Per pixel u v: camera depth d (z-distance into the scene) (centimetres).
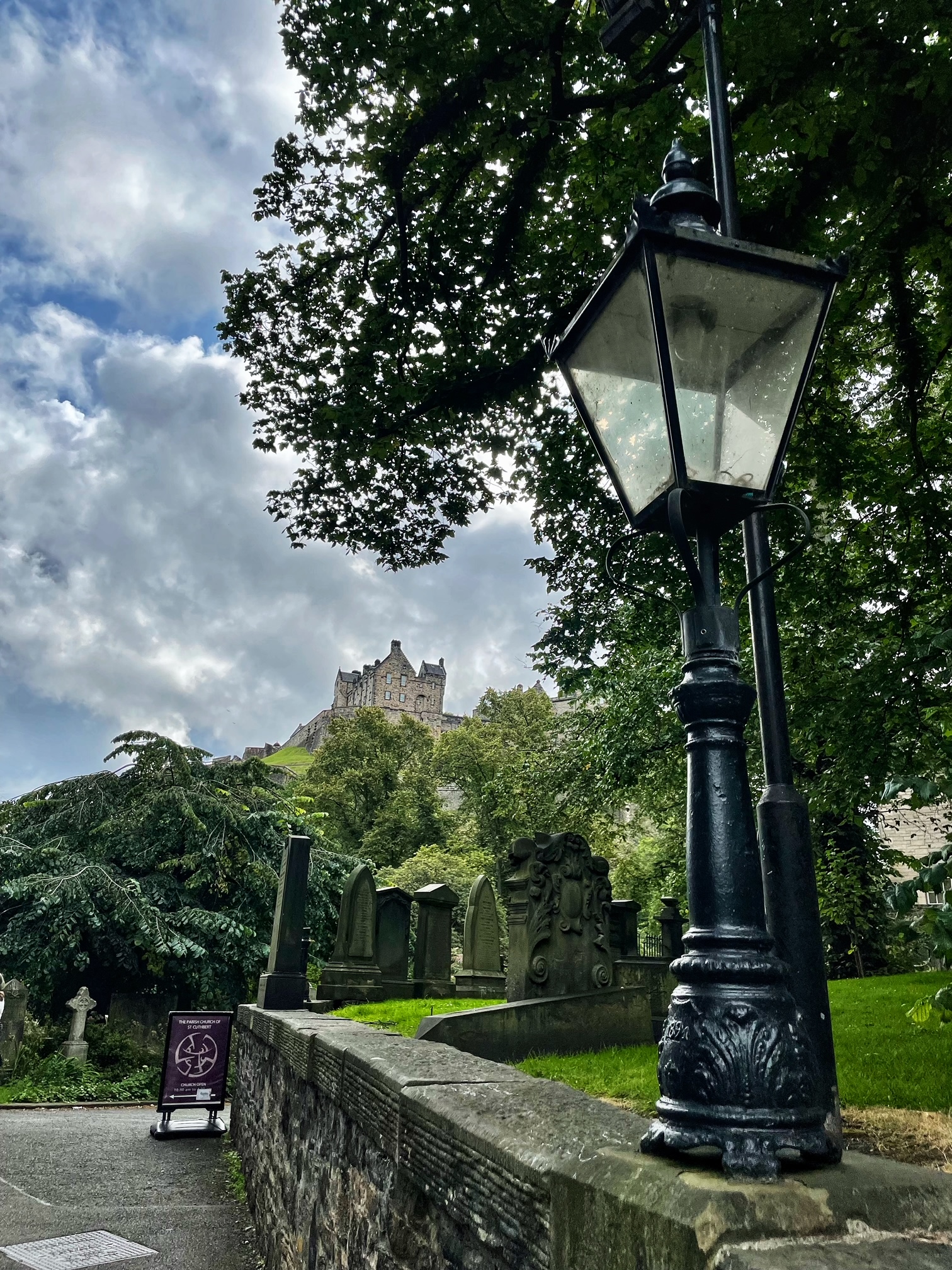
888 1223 115
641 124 907
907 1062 571
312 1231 379
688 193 204
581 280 1146
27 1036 1750
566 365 230
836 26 707
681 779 1911
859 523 1040
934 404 1091
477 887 1335
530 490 1352
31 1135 930
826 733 925
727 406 190
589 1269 134
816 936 261
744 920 152
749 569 302
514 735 5909
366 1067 291
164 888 2067
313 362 1198
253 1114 651
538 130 998
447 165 1116
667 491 188
